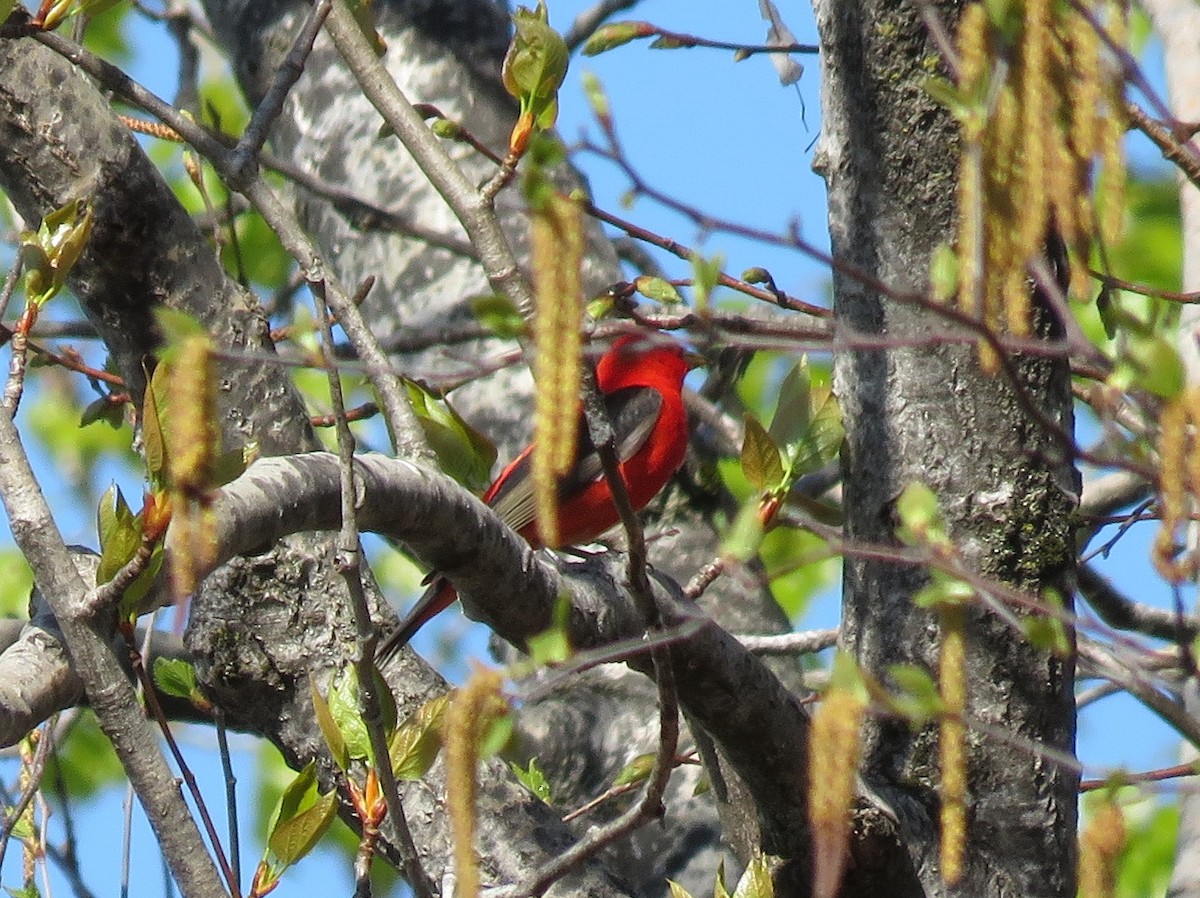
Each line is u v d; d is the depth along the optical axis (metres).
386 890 13.12
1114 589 11.18
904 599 8.19
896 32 8.26
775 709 7.23
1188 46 9.72
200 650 8.64
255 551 6.99
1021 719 8.05
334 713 6.72
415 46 12.46
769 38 10.24
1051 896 8.04
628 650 5.56
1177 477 4.65
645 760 9.87
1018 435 8.16
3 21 7.85
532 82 7.65
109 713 6.02
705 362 11.86
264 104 8.40
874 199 8.35
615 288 8.70
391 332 12.07
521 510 10.37
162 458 6.09
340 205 12.06
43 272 7.01
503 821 8.26
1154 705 6.25
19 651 7.64
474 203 7.62
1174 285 14.61
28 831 8.80
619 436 10.99
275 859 6.74
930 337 5.67
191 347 5.11
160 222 8.71
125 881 8.34
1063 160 4.85
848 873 7.25
